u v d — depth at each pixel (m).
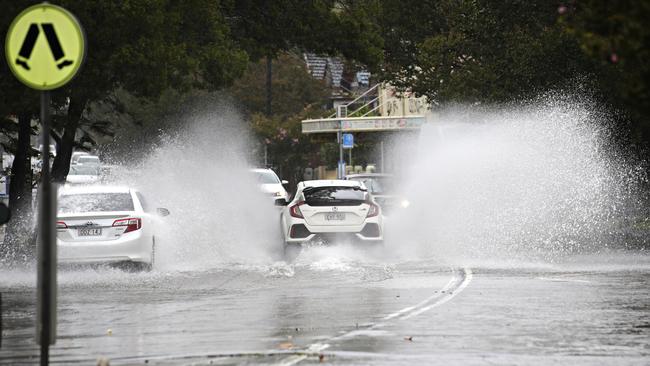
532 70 89.19
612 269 58.12
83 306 42.97
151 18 68.06
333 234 66.69
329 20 91.81
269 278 54.69
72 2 64.81
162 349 31.28
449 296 44.94
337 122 139.25
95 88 69.88
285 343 31.98
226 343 32.31
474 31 101.62
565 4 93.31
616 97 85.88
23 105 65.31
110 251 55.25
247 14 91.06
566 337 32.81
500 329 34.69
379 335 33.53
